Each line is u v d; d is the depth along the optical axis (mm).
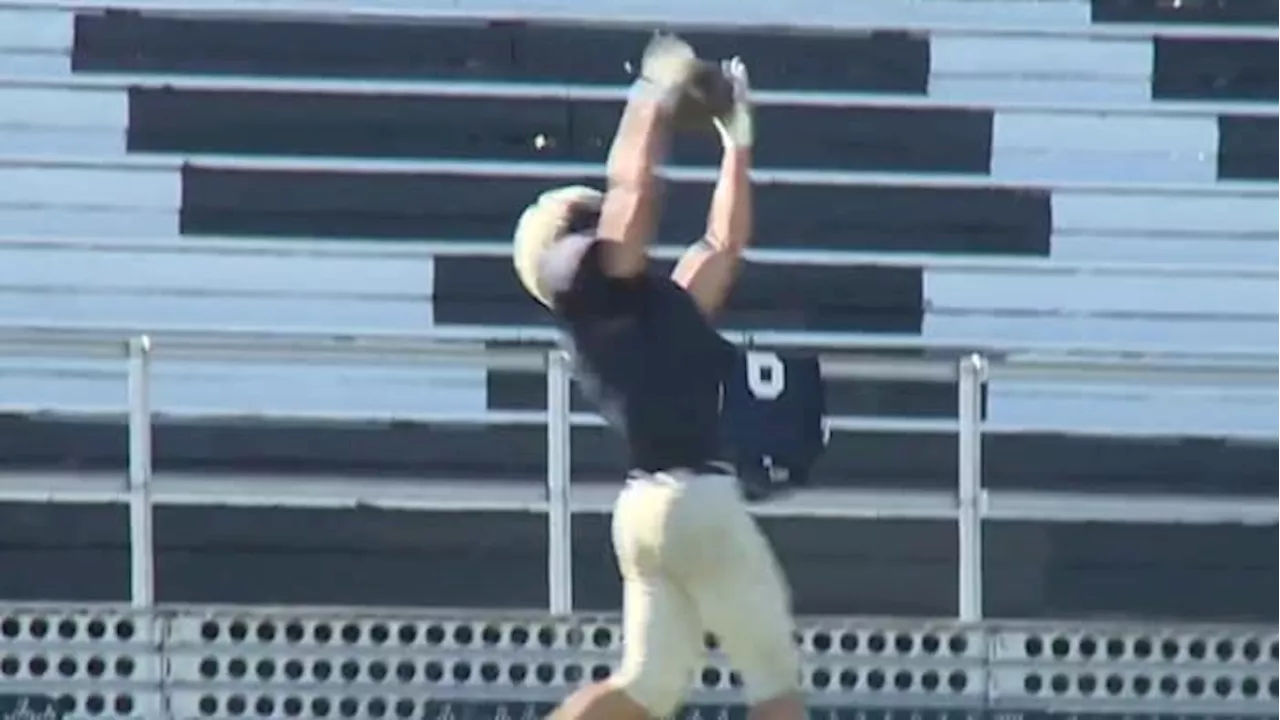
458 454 33969
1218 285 34844
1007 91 34844
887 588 34125
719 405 22734
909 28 34719
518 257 23312
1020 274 34719
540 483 34000
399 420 33938
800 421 23250
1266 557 34406
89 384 33562
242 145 34156
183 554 33531
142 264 33969
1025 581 34344
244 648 31750
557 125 34531
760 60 34625
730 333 34469
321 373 33812
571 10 34531
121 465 33562
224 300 34062
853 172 34656
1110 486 34531
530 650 31891
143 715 31531
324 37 34281
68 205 33906
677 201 34188
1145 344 34844
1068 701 32281
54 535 33500
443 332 34281
